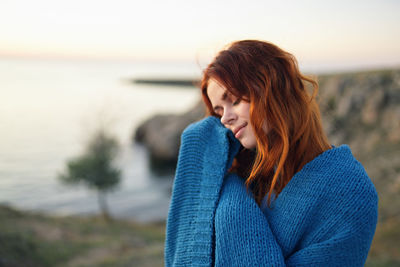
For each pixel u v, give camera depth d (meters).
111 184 22.84
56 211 26.09
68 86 144.75
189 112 46.03
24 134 54.56
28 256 8.90
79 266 8.99
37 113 74.19
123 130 53.00
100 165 22.48
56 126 61.16
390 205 12.88
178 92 132.38
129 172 35.50
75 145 47.84
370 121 28.59
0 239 9.02
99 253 10.88
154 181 33.59
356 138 27.27
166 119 45.91
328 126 29.02
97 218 23.33
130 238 13.90
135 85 161.88
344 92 32.00
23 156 42.56
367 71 35.34
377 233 9.78
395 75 31.45
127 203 27.67
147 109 82.12
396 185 16.91
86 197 29.23
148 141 44.59
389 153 22.66
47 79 182.62
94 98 102.06
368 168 20.97
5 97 99.44
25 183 33.16
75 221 16.52
